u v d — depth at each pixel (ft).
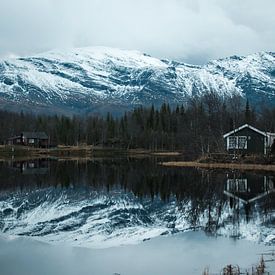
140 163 328.08
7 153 486.79
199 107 437.17
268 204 127.24
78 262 71.61
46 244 84.43
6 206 132.87
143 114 619.26
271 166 254.47
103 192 163.43
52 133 602.85
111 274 64.95
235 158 277.44
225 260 70.54
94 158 421.18
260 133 300.61
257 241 83.35
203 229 95.35
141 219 110.73
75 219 112.27
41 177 218.18
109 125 579.89
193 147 348.59
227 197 142.31
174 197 146.72
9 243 85.35
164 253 75.97
